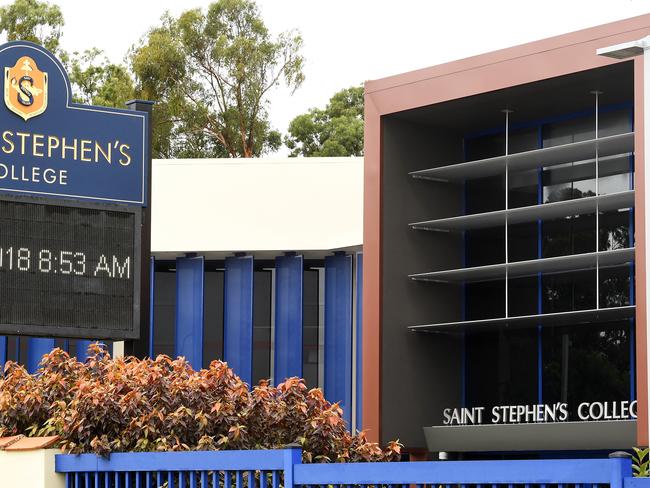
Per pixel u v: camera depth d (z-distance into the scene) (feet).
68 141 55.36
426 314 81.20
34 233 54.03
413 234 81.30
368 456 44.70
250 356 100.42
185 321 101.81
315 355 101.14
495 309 81.76
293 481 34.42
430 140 82.58
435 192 82.64
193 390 43.34
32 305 53.52
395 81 79.77
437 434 76.59
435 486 31.96
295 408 44.16
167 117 176.55
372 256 79.77
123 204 56.24
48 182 54.70
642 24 66.85
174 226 101.30
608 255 70.28
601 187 75.87
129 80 175.32
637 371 63.98
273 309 103.40
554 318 73.26
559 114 79.05
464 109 78.59
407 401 79.61
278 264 101.71
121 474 39.58
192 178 101.55
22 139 54.39
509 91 74.08
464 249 83.61
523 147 81.00
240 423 43.32
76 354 101.14
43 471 40.60
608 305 75.72
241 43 175.83
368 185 80.64
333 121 188.24
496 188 82.23
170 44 175.42
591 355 75.97
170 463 37.65
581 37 69.82
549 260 72.64
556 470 28.37
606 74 69.97
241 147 178.70
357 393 96.84
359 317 97.45
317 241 98.84
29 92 54.75
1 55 54.44
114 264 55.57
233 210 100.63
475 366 82.12
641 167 64.90
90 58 178.81
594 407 75.10
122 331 55.31
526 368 79.30
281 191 100.07
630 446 66.80
